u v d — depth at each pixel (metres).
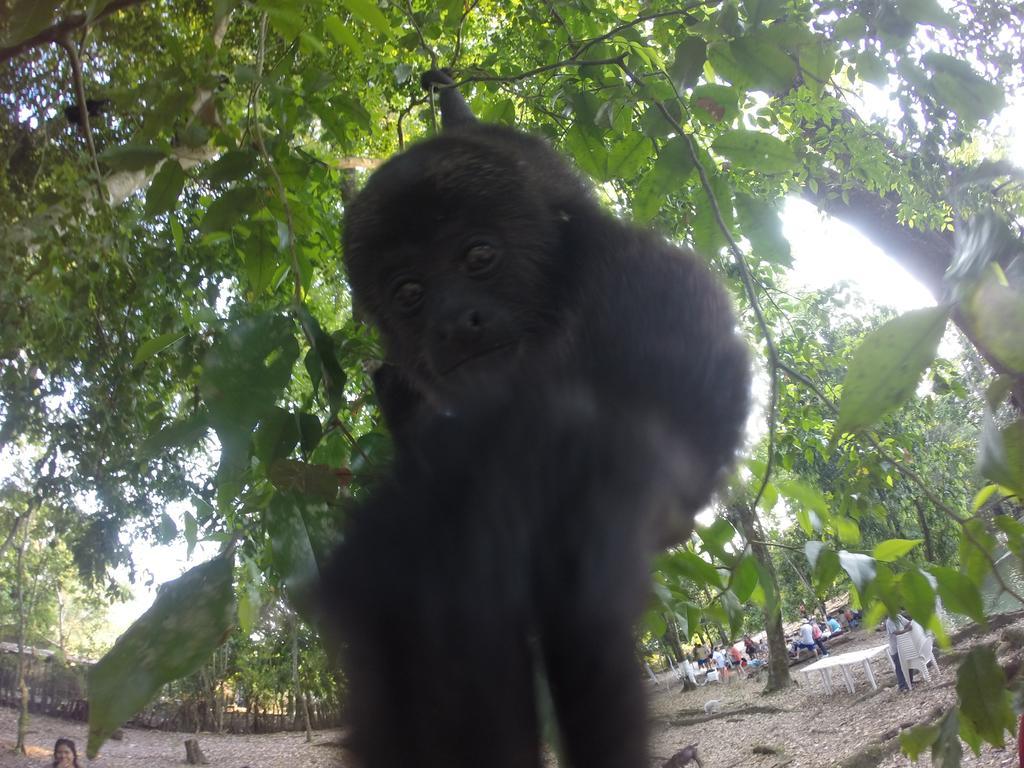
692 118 0.37
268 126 0.39
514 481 0.18
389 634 0.17
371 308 0.31
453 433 0.19
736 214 0.34
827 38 0.33
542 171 0.32
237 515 0.23
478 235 0.29
